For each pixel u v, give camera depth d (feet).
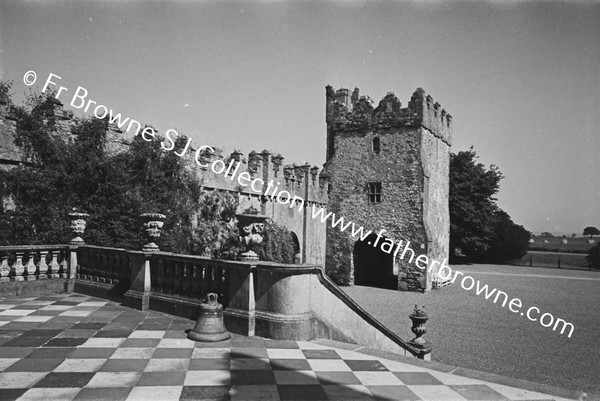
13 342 19.38
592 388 31.60
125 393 14.16
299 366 17.21
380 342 29.19
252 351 18.84
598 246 141.79
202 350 18.81
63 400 13.48
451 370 17.35
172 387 14.79
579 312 61.82
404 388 15.38
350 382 15.76
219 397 14.08
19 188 44.42
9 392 13.98
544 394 15.21
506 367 36.65
